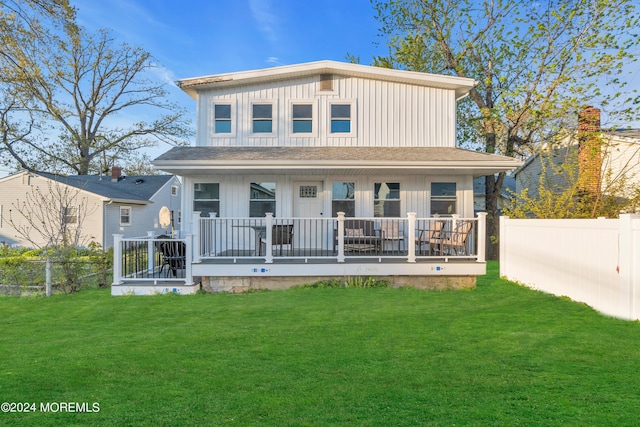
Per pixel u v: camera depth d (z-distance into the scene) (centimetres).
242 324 582
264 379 372
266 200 1166
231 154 1067
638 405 316
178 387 356
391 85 1216
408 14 1759
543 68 1521
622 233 595
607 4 1374
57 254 951
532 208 1055
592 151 1259
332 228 1159
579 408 311
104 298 805
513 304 712
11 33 1295
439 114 1220
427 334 520
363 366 404
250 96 1211
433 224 1076
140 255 1135
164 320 617
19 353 457
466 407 313
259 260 905
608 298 631
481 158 1010
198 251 880
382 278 911
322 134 1209
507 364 408
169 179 2914
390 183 1164
